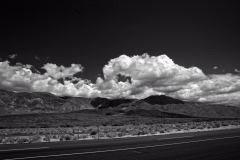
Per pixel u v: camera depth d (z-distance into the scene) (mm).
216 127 44438
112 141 21766
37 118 111562
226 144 19047
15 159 12266
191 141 21016
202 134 28219
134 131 37125
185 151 15422
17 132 44219
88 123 88875
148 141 21297
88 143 20188
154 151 15312
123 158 12758
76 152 14742
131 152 14836
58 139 26594
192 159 12734
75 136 28922
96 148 16656
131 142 20594
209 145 18422
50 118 112812
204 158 13055
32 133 41094
